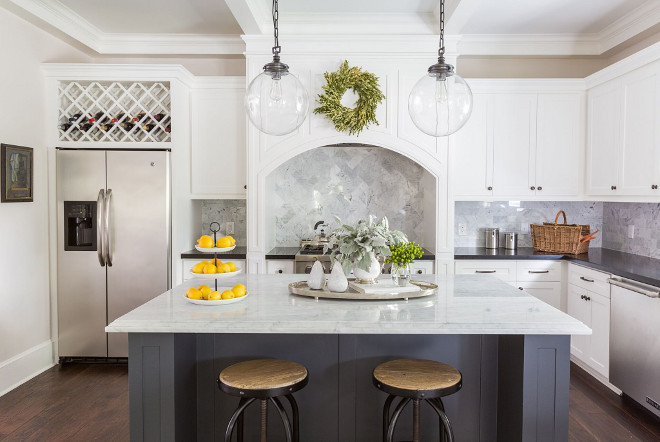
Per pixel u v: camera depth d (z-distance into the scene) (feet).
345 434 8.13
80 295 13.67
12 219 12.21
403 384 6.62
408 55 14.06
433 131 7.48
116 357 13.70
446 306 7.61
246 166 14.69
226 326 6.68
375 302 7.91
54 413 10.43
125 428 9.72
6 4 11.63
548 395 6.86
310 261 14.11
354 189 16.49
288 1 12.81
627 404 10.87
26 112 12.79
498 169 15.06
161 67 13.73
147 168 13.57
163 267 13.65
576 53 15.47
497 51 15.55
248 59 14.11
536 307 7.57
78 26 14.12
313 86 14.14
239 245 16.48
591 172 14.53
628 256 13.83
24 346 12.64
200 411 8.16
